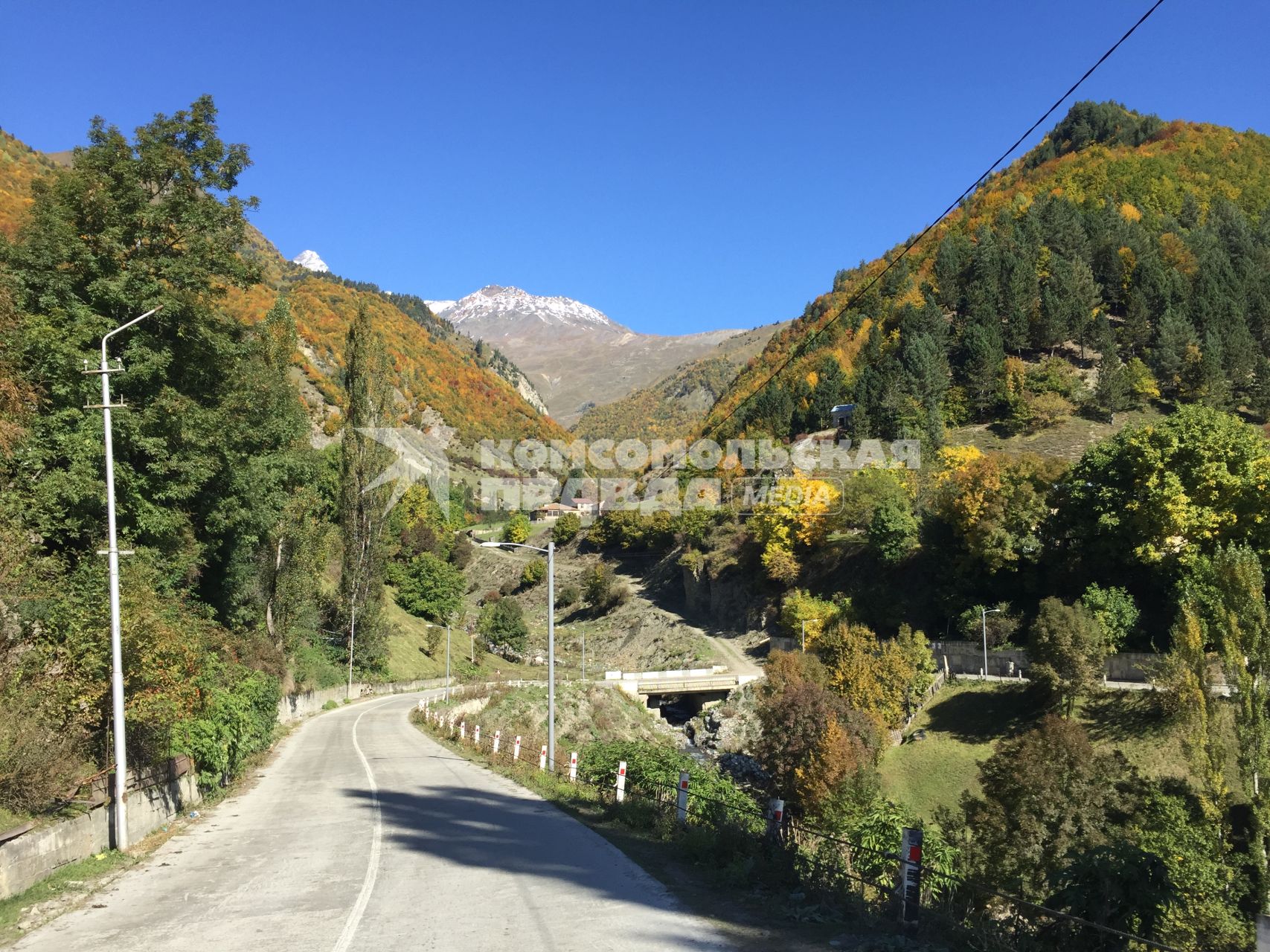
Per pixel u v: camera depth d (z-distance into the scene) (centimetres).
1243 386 13412
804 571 9450
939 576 7338
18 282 2328
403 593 10556
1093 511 5894
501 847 1472
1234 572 3006
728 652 9194
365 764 3064
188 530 2872
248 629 4544
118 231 2475
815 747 3797
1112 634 4981
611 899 1065
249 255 2923
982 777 2623
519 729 4809
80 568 2138
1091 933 926
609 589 12238
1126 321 15012
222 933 945
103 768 1565
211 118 2734
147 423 2442
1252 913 2239
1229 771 3397
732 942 861
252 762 3059
